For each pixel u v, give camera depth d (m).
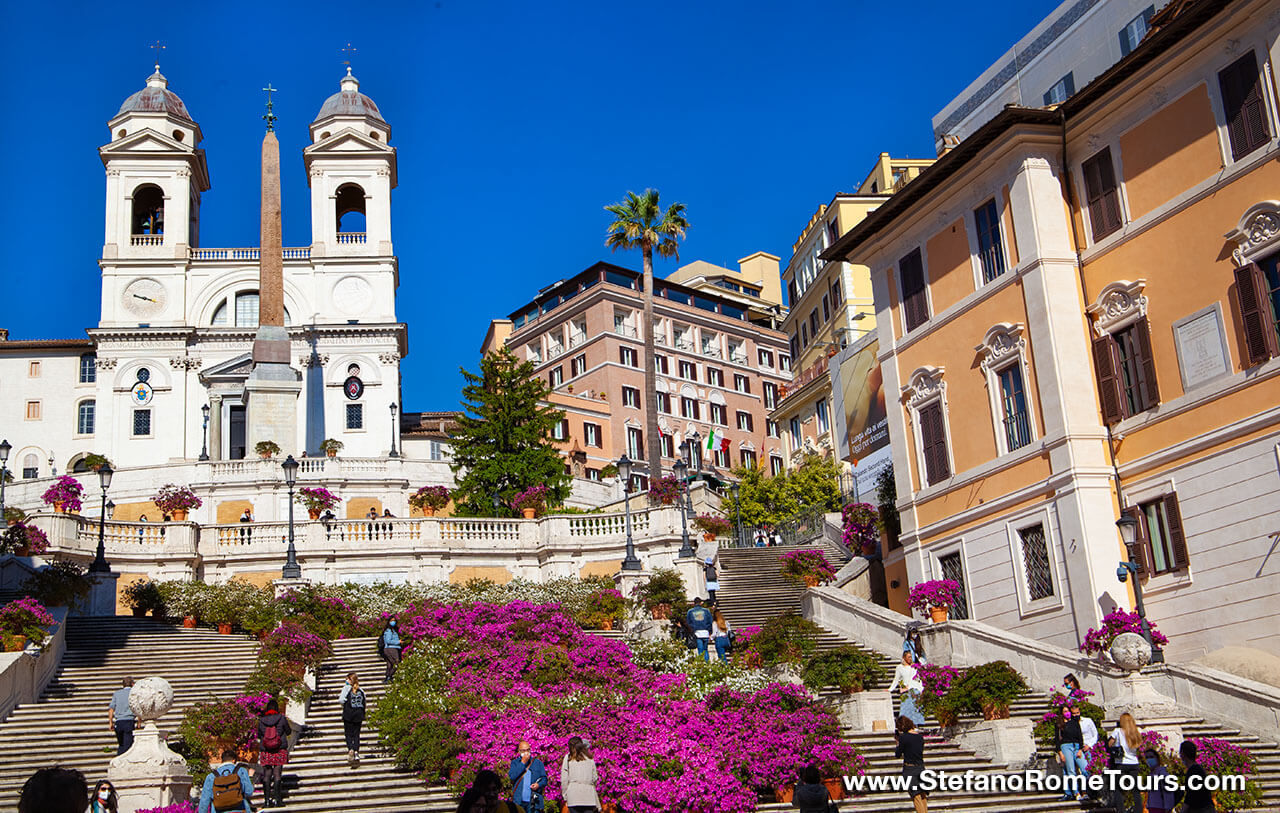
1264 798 19.53
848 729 23.14
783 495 55.97
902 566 35.66
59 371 78.19
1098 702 24.16
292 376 71.69
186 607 33.12
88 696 24.70
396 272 81.81
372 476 59.19
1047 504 28.64
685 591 35.75
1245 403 25.03
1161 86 27.36
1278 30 24.61
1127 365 28.11
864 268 62.28
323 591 35.06
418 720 21.44
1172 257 26.94
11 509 40.25
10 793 18.36
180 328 76.12
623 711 22.06
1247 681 22.31
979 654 27.38
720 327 98.81
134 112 80.38
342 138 81.31
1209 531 25.61
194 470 58.28
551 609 30.11
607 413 87.56
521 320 100.44
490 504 51.53
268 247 76.12
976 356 31.36
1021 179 29.77
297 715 23.67
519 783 18.28
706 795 19.11
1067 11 45.06
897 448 34.38
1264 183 24.86
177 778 17.50
